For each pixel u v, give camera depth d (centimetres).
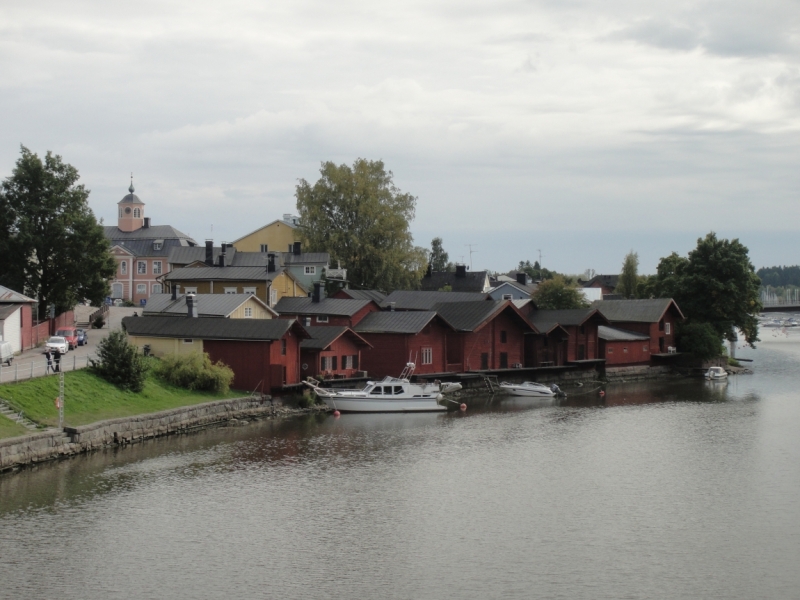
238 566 3647
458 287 16075
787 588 3494
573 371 10125
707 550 3891
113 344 6406
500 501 4606
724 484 4981
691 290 11900
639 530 4156
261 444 5884
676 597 3403
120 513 4262
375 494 4709
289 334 7469
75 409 5697
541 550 3881
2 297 7712
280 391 7300
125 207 16050
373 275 12312
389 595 3391
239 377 7288
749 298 12062
